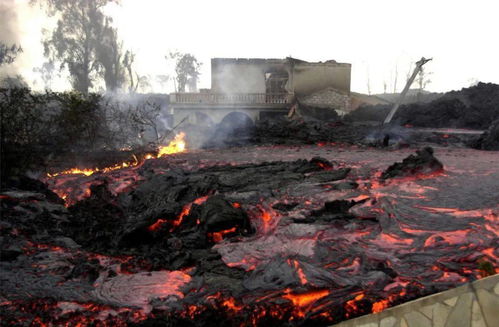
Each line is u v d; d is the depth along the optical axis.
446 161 17.80
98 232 9.67
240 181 13.55
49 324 5.43
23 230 8.76
